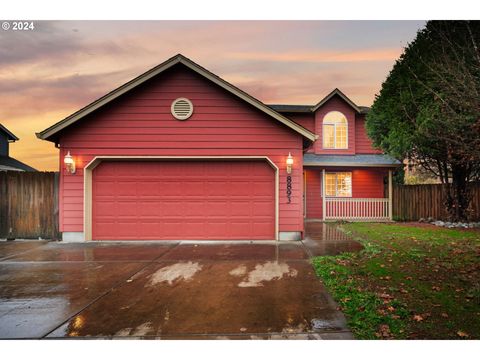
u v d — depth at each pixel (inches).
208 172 333.7
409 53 448.1
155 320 129.6
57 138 323.9
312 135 319.3
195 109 326.3
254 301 150.4
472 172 457.4
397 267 207.0
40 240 332.8
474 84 200.4
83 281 186.2
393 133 440.8
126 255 259.4
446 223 435.8
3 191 339.0
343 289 163.3
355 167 526.6
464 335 111.3
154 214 330.0
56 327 124.0
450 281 174.4
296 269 211.8
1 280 189.5
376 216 518.6
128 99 323.6
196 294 161.3
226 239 330.0
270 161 326.3
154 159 327.3
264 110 317.7
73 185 321.7
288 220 327.9
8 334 118.8
